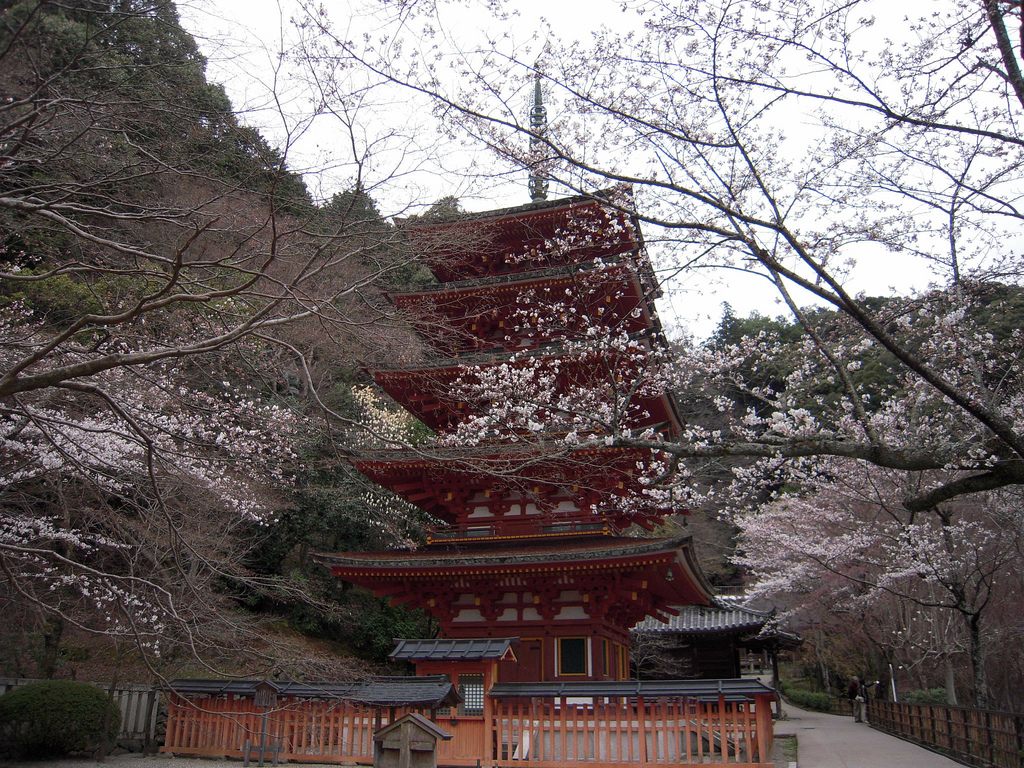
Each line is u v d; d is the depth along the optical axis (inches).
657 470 665.0
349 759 619.2
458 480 814.5
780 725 1149.7
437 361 769.6
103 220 511.8
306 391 829.2
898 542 835.4
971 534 816.3
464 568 704.4
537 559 682.2
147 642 589.6
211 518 760.3
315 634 1098.1
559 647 721.0
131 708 701.3
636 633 1229.7
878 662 1268.5
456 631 757.3
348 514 1096.8
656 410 823.7
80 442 521.3
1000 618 947.3
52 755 629.0
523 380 661.3
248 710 650.8
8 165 389.1
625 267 549.0
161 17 376.5
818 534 1053.8
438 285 815.7
